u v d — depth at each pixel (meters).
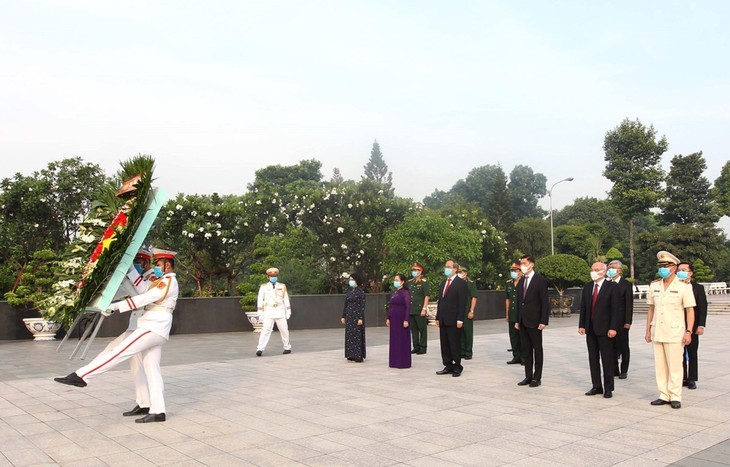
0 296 19.44
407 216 23.55
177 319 20.36
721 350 13.80
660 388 7.72
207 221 21.61
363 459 5.37
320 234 24.34
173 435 6.30
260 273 21.19
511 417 7.03
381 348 15.43
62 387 9.53
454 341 10.30
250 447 5.80
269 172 53.28
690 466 5.06
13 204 21.19
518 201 72.62
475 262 24.39
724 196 43.53
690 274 7.79
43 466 5.26
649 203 36.53
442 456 5.44
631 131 36.88
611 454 5.45
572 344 15.56
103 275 6.68
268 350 15.32
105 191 7.59
